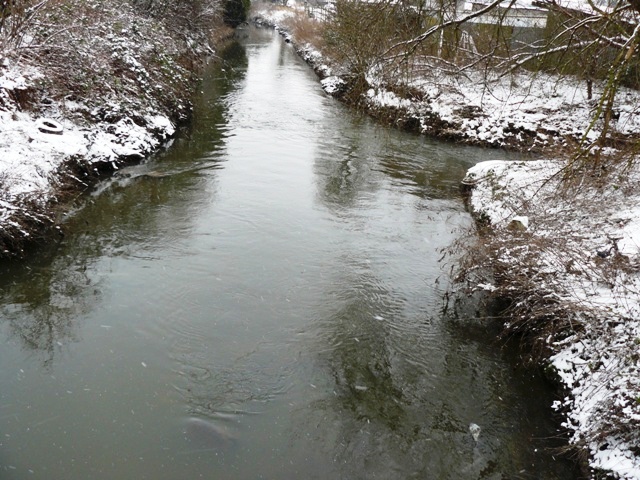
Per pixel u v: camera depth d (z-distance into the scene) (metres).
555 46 9.55
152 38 19.83
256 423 5.93
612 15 5.84
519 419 6.27
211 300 8.12
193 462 5.36
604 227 8.54
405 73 8.81
